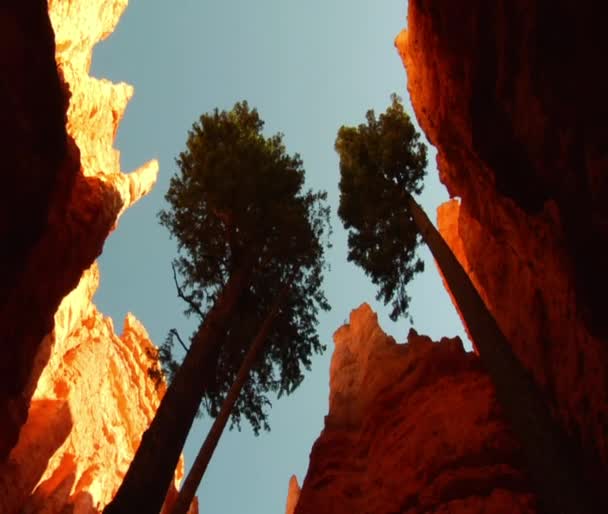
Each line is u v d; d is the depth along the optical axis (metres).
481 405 14.98
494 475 13.08
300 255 20.69
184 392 13.00
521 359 18.44
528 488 12.74
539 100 11.39
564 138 11.29
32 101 9.75
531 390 10.85
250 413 19.98
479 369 17.02
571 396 15.27
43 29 9.59
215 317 15.70
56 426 24.27
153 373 18.77
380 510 14.42
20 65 9.43
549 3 10.12
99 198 20.61
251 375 20.12
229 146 20.42
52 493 25.12
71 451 30.02
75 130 29.39
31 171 9.96
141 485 10.74
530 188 13.55
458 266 14.81
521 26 11.04
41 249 14.55
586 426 14.48
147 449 11.47
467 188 19.91
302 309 20.91
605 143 10.32
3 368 13.18
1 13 9.08
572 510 8.66
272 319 18.67
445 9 13.60
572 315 14.74
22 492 21.41
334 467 17.53
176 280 17.72
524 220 15.97
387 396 17.95
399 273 21.38
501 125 13.27
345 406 20.34
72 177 15.34
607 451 13.43
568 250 12.70
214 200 19.47
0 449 13.97
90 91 30.69
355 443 18.09
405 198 20.78
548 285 16.23
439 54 16.20
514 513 12.05
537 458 9.65
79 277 18.50
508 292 19.64
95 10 32.78
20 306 13.32
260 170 20.05
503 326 20.03
